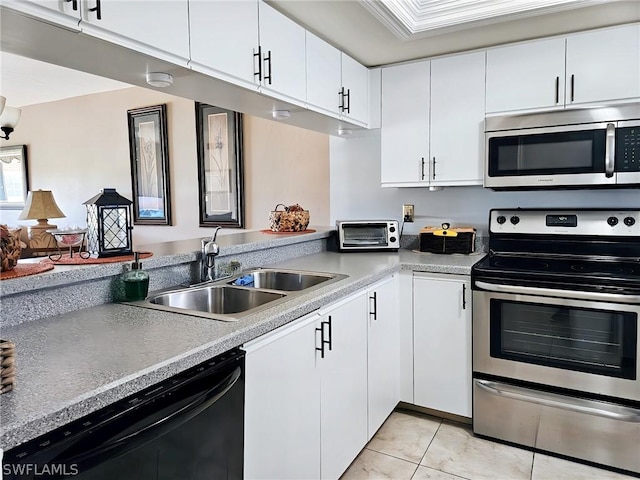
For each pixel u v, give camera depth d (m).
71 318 1.40
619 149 2.21
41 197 4.32
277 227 2.91
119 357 1.06
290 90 2.08
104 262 1.62
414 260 2.61
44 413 0.79
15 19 1.12
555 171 2.36
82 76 4.15
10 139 5.52
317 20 2.19
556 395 2.16
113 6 1.28
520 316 2.23
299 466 1.63
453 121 2.67
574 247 2.47
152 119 4.44
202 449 1.17
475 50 2.60
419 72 2.75
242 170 3.96
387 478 2.03
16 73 4.05
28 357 1.06
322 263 2.52
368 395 2.21
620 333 2.00
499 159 2.50
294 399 1.58
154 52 1.42
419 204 3.11
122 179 4.74
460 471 2.08
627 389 2.01
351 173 3.36
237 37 1.74
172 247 2.14
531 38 2.46
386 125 2.88
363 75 2.82
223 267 2.07
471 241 2.77
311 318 1.68
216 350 1.18
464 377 2.43
